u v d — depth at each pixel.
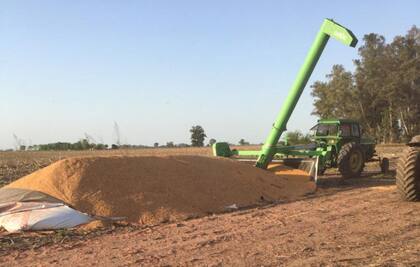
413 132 58.03
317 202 10.85
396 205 10.20
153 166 10.64
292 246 6.82
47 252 6.67
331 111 61.28
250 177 12.11
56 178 9.55
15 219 8.16
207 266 5.91
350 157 15.89
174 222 8.76
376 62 57.47
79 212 8.54
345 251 6.53
